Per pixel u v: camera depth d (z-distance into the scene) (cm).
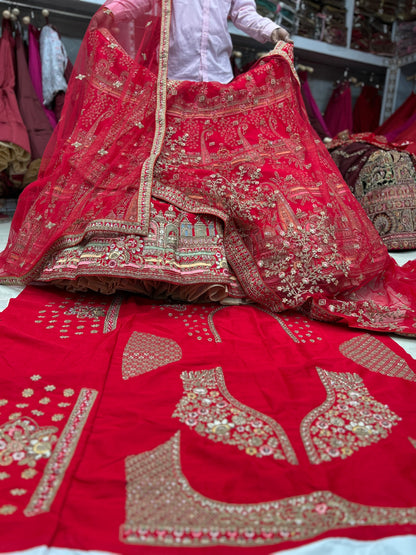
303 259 175
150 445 94
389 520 76
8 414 102
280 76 209
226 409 108
